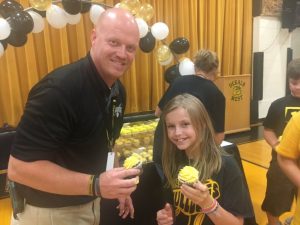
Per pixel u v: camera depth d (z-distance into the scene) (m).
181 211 1.35
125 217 1.70
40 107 1.06
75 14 2.69
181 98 1.38
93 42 1.20
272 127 2.28
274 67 6.21
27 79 3.93
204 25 5.13
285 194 2.33
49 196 1.27
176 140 1.34
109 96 1.28
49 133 1.06
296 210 1.35
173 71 3.71
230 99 5.29
